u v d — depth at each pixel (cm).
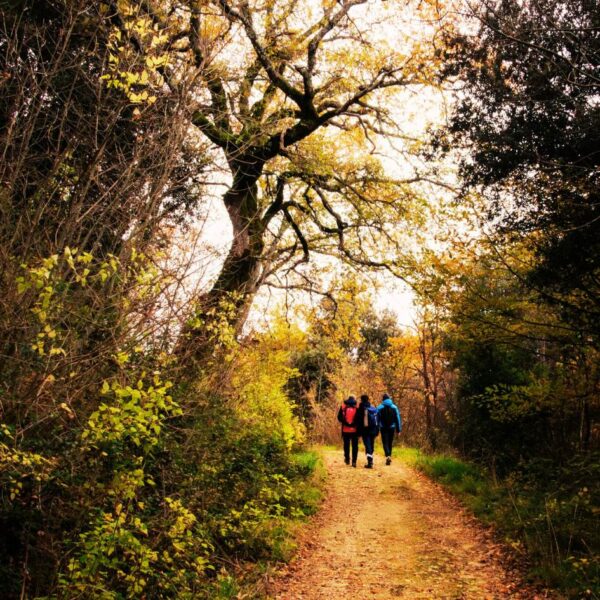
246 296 1040
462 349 1223
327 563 741
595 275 868
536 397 1060
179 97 628
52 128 601
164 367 661
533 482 995
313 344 2683
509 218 902
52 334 408
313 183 1559
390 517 1012
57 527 436
